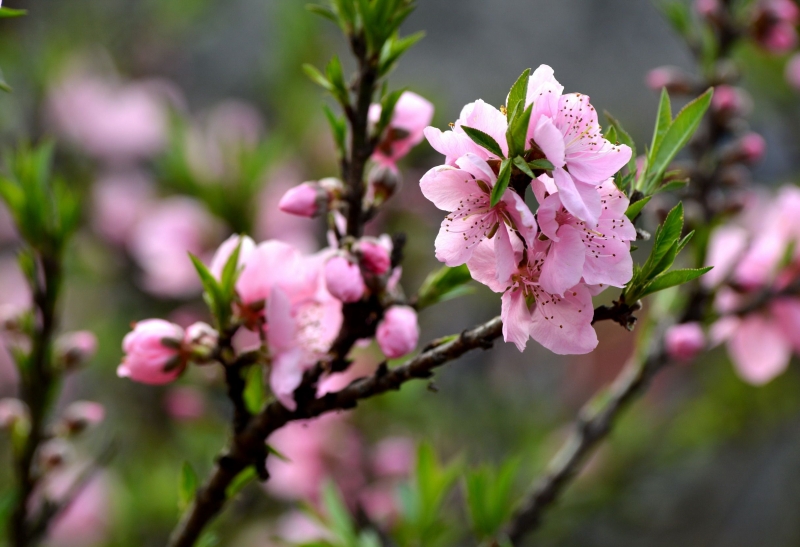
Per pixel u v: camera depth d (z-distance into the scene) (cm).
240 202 175
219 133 192
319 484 163
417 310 116
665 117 112
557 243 109
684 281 109
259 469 115
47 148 125
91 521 172
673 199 139
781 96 216
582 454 129
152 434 202
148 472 183
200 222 177
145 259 187
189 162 180
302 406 114
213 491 116
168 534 176
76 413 125
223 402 173
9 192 123
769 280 133
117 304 209
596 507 191
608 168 109
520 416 209
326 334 116
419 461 126
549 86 109
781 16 143
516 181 109
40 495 127
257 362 114
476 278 110
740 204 136
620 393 130
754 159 140
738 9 146
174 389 189
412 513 126
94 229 207
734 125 143
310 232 189
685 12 147
